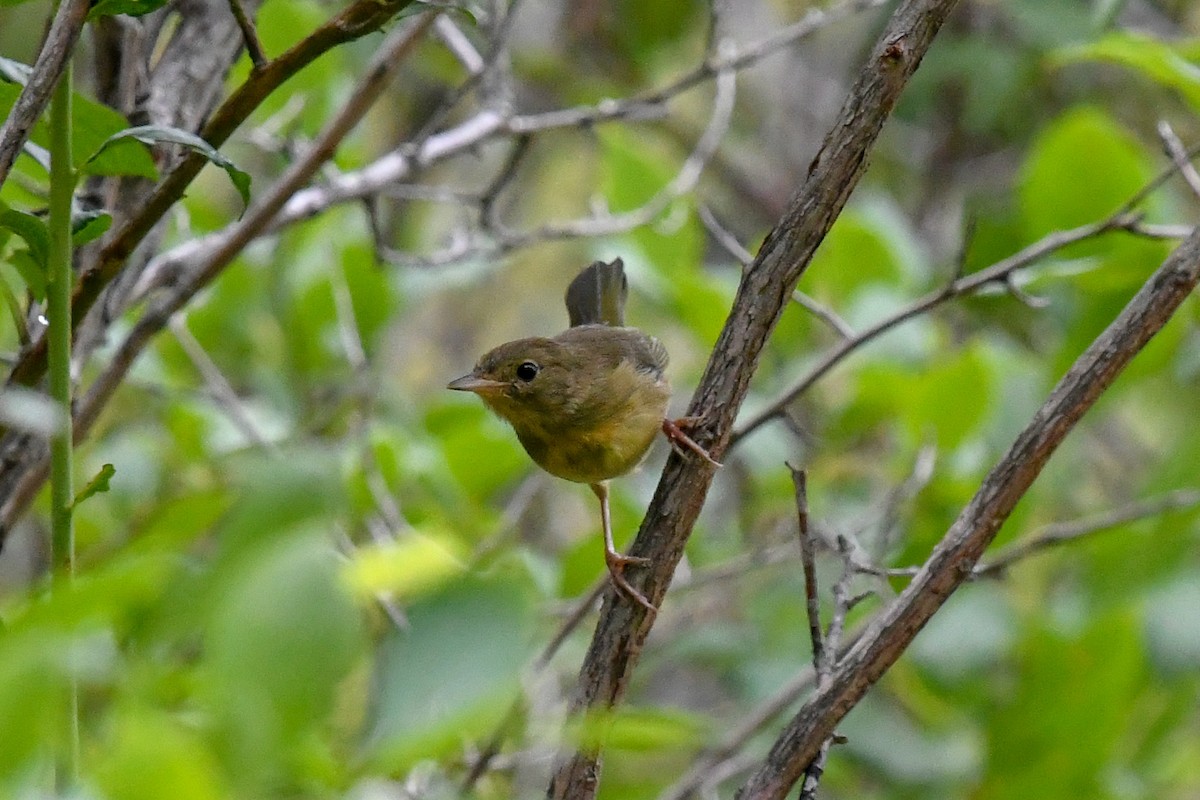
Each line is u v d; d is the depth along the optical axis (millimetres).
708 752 10016
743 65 10531
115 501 9859
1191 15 16594
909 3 5723
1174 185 15117
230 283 11281
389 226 14656
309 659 2586
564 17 16141
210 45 7785
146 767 2586
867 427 11391
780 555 10195
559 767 5621
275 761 2584
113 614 2820
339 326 11109
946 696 10328
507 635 2715
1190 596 10008
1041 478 11008
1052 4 14680
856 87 5793
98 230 5625
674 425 6121
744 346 6043
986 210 14227
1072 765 9367
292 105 10234
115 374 7441
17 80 5715
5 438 6930
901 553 10102
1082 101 16203
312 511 2670
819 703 5781
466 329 16516
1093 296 10305
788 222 5961
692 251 11766
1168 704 10078
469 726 2791
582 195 16750
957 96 16594
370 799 2965
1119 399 11344
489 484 10578
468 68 10617
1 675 2461
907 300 11516
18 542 10711
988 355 10602
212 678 2586
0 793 2539
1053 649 9438
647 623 6016
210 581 2670
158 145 7480
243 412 9945
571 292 10867
